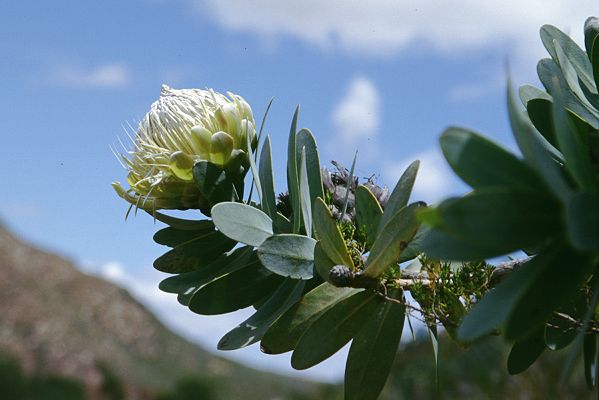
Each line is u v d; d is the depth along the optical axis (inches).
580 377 128.6
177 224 32.5
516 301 18.7
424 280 29.2
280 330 28.8
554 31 29.1
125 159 32.9
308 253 29.3
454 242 20.0
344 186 32.1
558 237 19.0
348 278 27.8
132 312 975.6
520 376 141.6
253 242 29.8
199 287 31.5
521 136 18.5
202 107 32.5
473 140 19.5
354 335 28.9
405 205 26.8
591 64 29.0
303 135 31.5
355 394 29.0
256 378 1005.2
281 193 32.4
